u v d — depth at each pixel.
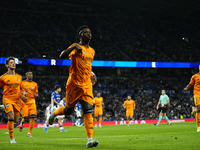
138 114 33.22
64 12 50.44
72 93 4.88
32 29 44.91
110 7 52.25
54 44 42.59
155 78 44.75
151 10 52.72
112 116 32.06
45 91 36.25
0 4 45.50
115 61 36.97
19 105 6.71
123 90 40.44
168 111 33.50
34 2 48.34
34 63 32.91
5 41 39.38
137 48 46.88
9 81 6.45
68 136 8.76
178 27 54.12
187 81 45.28
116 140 6.01
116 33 49.91
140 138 6.48
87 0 49.28
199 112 8.40
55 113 5.37
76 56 4.78
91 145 4.54
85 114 4.77
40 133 11.27
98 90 38.81
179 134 7.60
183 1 48.56
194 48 49.69
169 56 46.53
